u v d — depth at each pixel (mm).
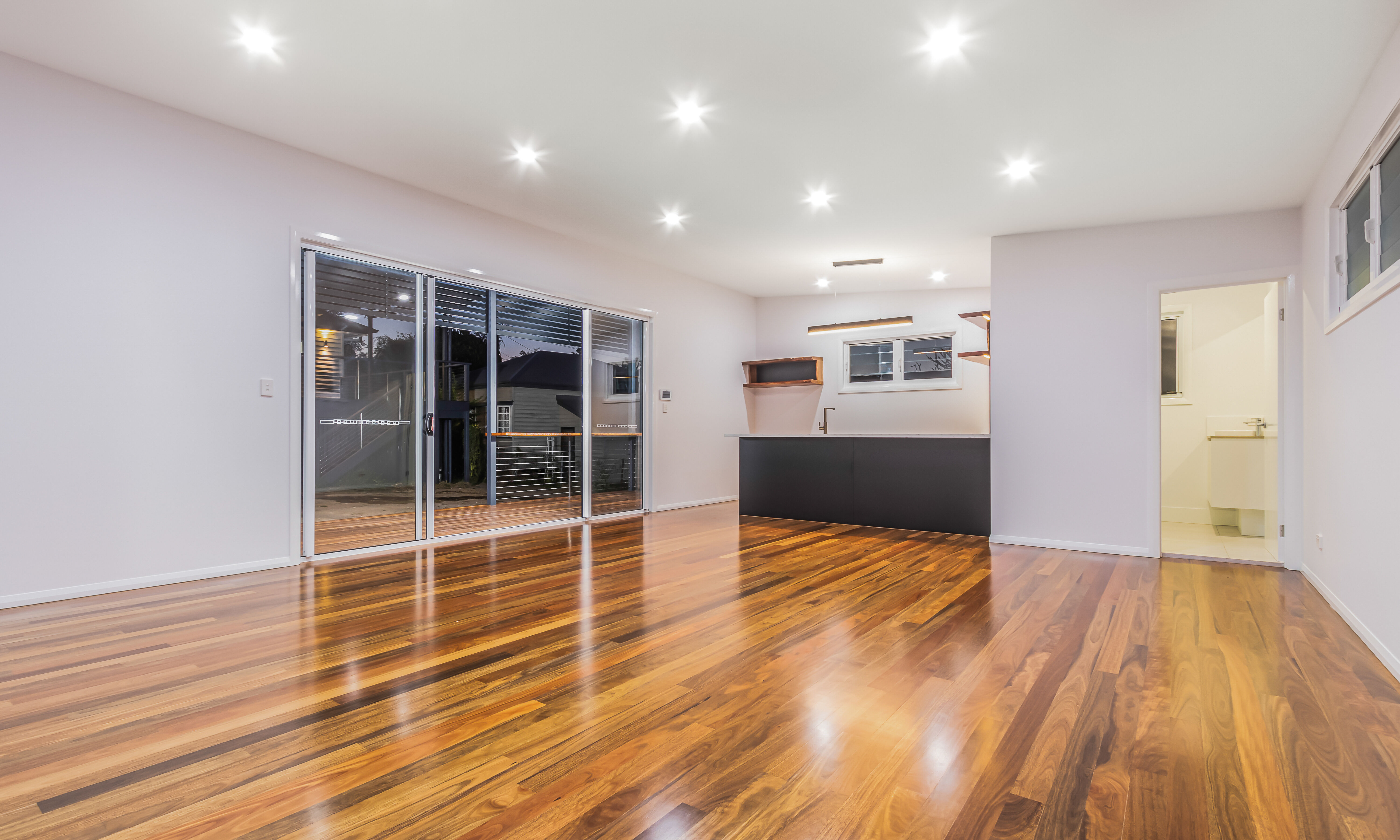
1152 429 4938
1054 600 3471
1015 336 5453
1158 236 4988
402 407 4863
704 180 4590
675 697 2197
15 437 3223
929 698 2189
